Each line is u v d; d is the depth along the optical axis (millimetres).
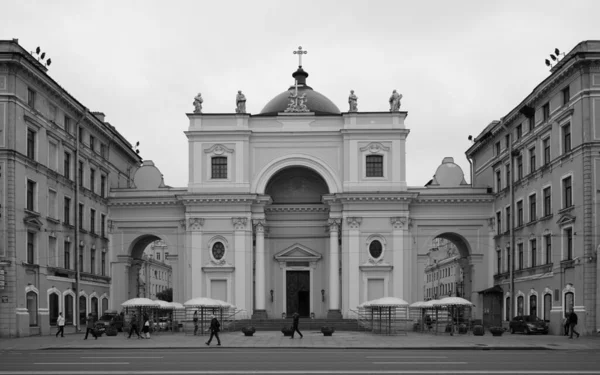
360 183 53969
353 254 53438
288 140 54812
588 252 39250
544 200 45844
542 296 45438
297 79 63844
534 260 47750
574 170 40906
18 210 40844
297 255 56469
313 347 32094
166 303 46562
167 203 55625
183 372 19859
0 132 40312
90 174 54250
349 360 23938
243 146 54500
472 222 55656
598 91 39750
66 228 48250
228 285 53281
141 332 47062
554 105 44062
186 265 53938
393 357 25391
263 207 54500
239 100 55094
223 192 53938
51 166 46469
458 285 84250
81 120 51281
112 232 56406
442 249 100438
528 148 48938
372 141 54281
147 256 110125
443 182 57812
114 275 56000
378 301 44062
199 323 51719
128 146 63500
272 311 56156
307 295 56562
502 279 53469
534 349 31297
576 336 39375
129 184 65250
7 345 34000
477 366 21609
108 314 52938
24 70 41375
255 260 54219
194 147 54625
